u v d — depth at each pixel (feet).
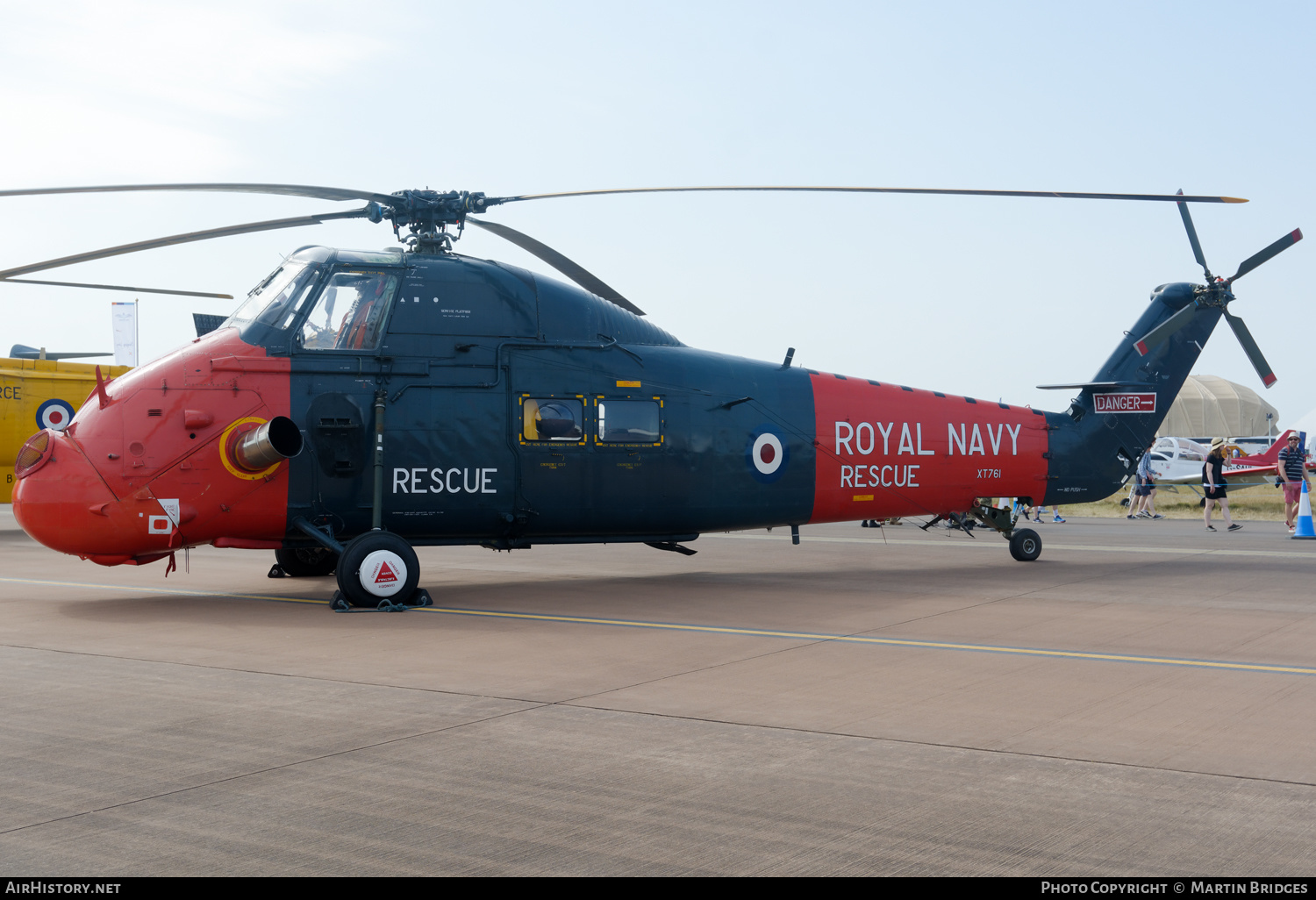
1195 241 51.62
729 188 36.06
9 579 44.42
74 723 19.69
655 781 16.15
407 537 38.06
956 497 46.98
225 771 16.62
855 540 66.85
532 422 38.32
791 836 13.80
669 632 30.50
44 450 34.37
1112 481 50.11
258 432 33.86
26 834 13.80
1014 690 22.61
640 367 40.52
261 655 26.71
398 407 36.86
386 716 20.27
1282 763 17.13
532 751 17.81
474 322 38.14
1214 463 75.41
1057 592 39.65
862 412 44.60
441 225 39.22
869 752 17.79
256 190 35.55
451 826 14.14
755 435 41.98
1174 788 15.84
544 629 30.96
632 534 41.29
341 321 36.94
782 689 22.67
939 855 13.12
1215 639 29.17
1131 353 50.67
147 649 27.58
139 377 35.17
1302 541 64.39
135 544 34.47
